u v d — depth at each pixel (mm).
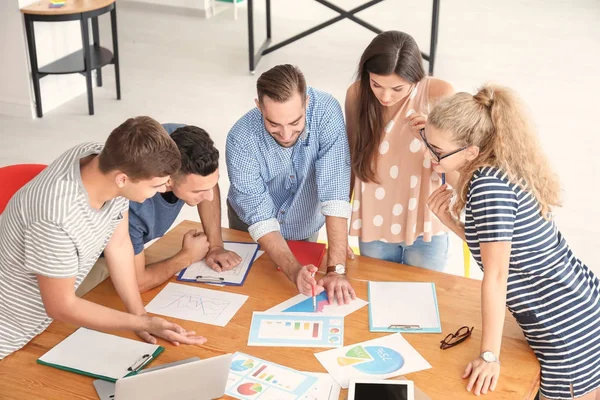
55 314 2070
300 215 2738
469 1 8188
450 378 2045
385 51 2312
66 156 2021
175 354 2150
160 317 2252
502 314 2023
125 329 2168
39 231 1931
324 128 2488
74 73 5738
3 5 5301
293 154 2523
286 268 2441
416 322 2268
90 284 2693
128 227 2334
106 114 5664
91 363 2105
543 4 8102
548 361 2143
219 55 6820
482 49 6879
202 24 7605
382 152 2605
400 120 2545
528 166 2021
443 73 6371
